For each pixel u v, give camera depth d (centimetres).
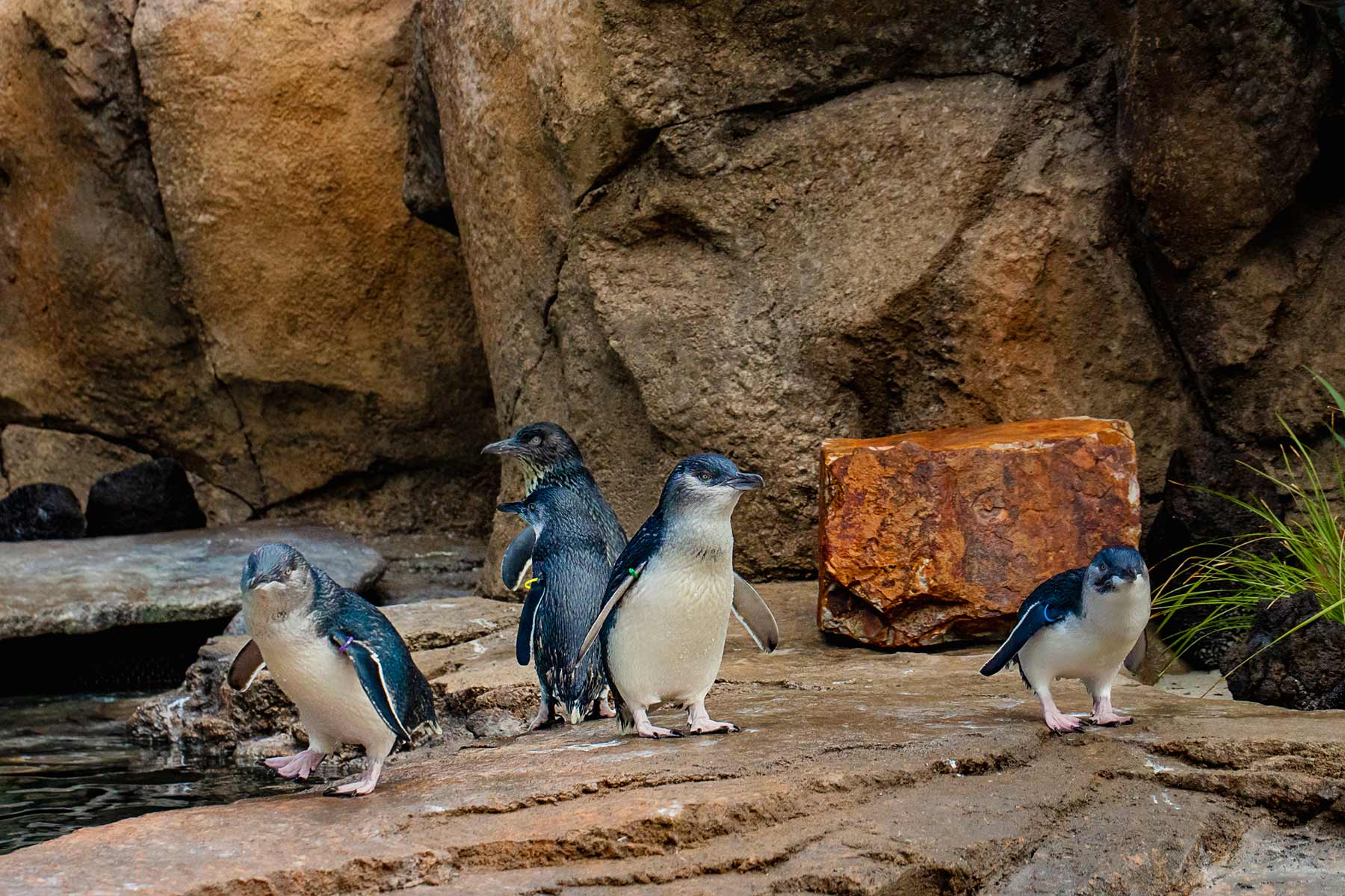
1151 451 1049
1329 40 954
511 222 1215
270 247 1501
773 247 1105
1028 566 868
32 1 1543
